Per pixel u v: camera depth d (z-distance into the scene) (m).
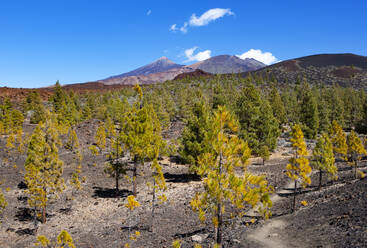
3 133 67.50
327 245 14.41
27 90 141.88
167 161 51.53
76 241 20.50
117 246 18.98
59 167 25.72
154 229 22.08
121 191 34.47
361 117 78.44
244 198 11.00
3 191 34.34
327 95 109.88
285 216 22.23
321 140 29.56
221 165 12.09
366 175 31.05
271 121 58.31
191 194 31.59
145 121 31.08
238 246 16.25
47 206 29.55
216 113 12.34
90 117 98.38
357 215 17.53
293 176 22.92
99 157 55.34
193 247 16.83
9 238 22.20
